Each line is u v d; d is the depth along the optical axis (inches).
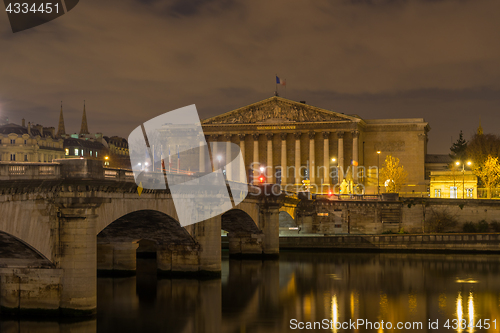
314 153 6446.9
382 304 1968.5
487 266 2984.7
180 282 2204.7
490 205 4183.1
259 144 6619.1
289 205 3752.5
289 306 1905.8
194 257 2263.8
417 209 4291.3
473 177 5260.8
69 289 1403.8
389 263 3095.5
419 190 6486.2
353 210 4325.8
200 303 1883.6
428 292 2204.7
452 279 2527.1
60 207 1389.0
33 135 3946.9
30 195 1301.7
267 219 3189.0
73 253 1405.0
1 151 3646.7
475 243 3634.4
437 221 4242.1
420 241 3673.7
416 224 4284.0
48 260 1392.7
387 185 5728.3
